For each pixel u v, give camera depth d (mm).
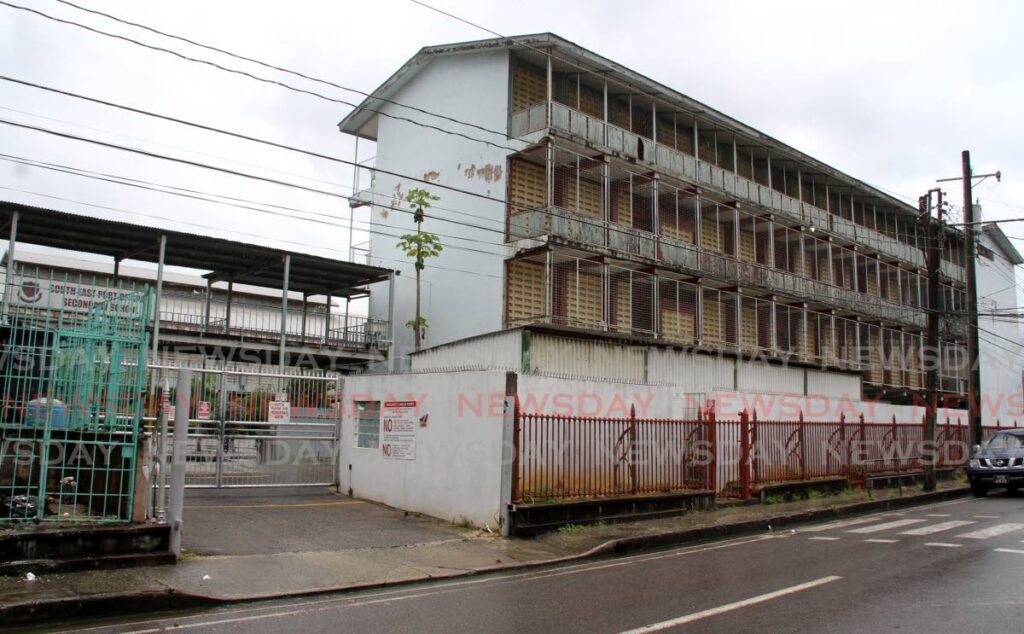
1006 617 7223
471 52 26344
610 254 25000
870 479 20828
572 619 7234
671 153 27859
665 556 11336
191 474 14594
